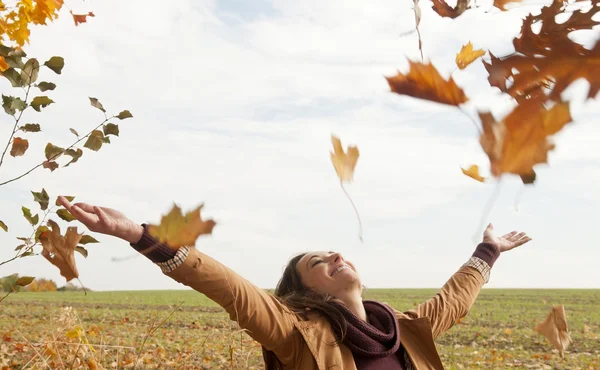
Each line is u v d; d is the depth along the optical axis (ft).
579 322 55.98
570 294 118.21
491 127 1.70
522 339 41.04
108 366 14.83
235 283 6.60
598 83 1.66
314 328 7.20
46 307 63.93
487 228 10.09
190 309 64.69
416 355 7.67
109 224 5.24
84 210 5.23
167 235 2.69
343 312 7.37
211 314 56.08
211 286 6.37
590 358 32.83
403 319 8.01
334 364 6.97
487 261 9.56
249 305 6.71
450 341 39.22
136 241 5.45
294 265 8.35
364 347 7.24
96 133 8.16
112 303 77.71
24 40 8.07
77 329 11.83
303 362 7.13
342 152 2.54
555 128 1.66
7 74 8.02
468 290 9.12
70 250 5.01
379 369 7.25
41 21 8.02
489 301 90.33
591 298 100.89
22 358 19.45
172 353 24.09
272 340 7.01
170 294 117.08
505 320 55.62
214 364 21.72
